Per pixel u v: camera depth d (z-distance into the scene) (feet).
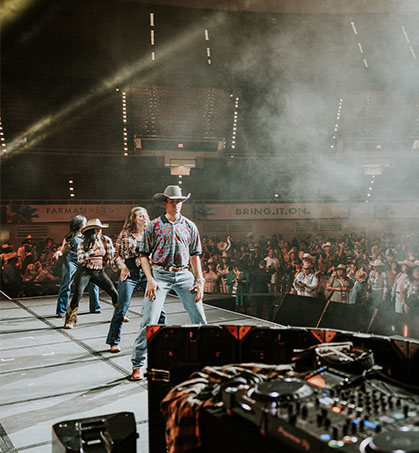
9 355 16.25
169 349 7.18
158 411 7.22
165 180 88.79
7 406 11.49
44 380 13.51
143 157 89.30
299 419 3.62
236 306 33.45
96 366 14.85
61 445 5.79
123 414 6.63
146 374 7.27
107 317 22.94
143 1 100.32
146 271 13.12
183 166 94.99
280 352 6.73
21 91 93.04
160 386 7.21
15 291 43.21
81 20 96.99
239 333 6.97
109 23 98.94
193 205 71.92
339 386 4.34
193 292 13.28
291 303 14.71
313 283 25.75
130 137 97.76
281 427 3.60
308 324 13.85
